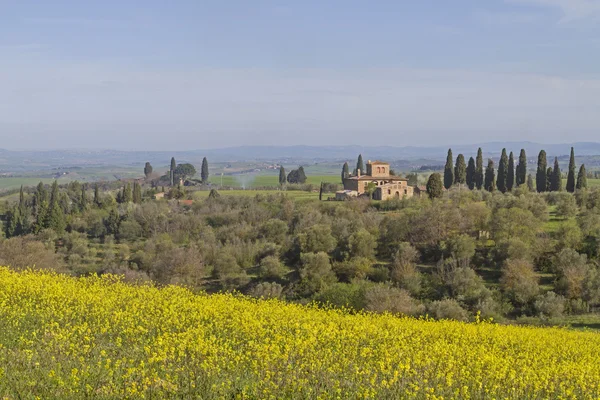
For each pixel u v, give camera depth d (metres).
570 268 52.12
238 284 60.03
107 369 14.34
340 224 75.38
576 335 30.09
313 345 18.69
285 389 14.25
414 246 65.19
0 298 22.39
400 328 23.98
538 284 53.91
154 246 76.38
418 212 71.62
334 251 64.88
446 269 56.47
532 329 31.11
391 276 58.09
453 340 22.98
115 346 17.25
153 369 14.59
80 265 69.38
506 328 28.27
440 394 15.20
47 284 25.03
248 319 21.44
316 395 14.13
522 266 54.16
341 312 28.20
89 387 12.97
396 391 14.86
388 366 16.42
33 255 66.50
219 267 63.81
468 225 67.62
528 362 20.14
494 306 47.50
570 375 18.42
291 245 69.88
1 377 13.27
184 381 14.29
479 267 59.34
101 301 23.09
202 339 17.92
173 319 21.09
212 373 14.77
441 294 52.25
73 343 16.80
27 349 16.05
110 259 70.88
